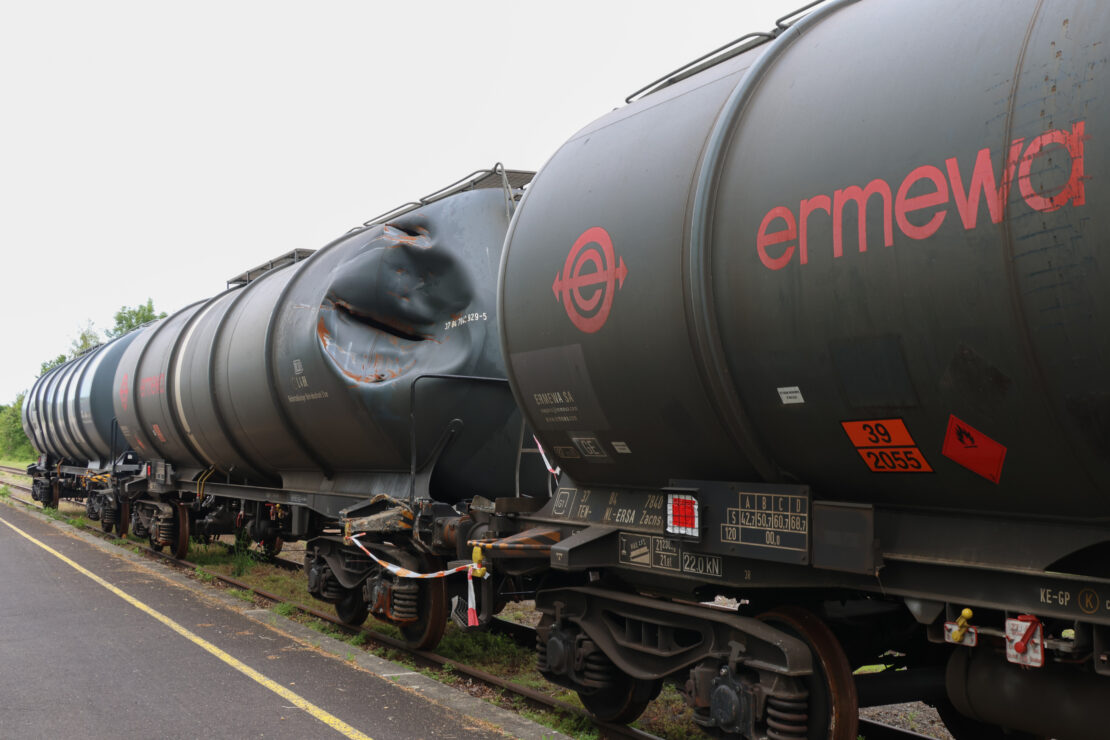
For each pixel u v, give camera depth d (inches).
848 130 141.3
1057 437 116.8
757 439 163.3
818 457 153.8
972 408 125.1
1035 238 112.9
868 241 134.2
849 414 142.9
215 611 368.5
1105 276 106.7
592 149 211.0
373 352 302.2
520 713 232.8
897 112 134.2
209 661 278.7
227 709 227.1
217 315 442.6
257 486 421.4
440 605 295.6
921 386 130.5
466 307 288.4
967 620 135.2
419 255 294.2
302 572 498.0
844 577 155.4
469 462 295.7
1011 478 125.5
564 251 200.4
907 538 144.9
